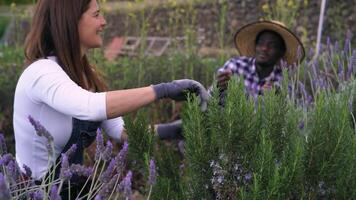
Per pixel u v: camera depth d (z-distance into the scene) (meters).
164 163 2.23
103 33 5.40
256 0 11.42
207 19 12.12
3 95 5.09
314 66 3.51
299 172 1.87
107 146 1.90
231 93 2.00
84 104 1.97
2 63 6.52
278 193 1.81
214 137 1.98
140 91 2.02
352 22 9.68
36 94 2.09
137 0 6.00
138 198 3.72
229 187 1.97
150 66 5.78
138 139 2.18
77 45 2.23
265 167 1.87
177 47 6.40
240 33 4.18
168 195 2.04
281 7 6.18
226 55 7.03
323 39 9.56
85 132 2.29
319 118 1.96
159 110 4.88
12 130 4.93
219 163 1.98
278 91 2.35
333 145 1.92
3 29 16.98
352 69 3.34
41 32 2.24
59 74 2.08
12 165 1.85
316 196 1.97
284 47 4.05
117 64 6.26
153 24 12.21
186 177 2.19
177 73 5.67
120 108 1.98
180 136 2.47
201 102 2.08
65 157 1.80
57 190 1.80
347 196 1.91
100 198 1.71
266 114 2.01
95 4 2.26
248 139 1.94
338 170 1.95
